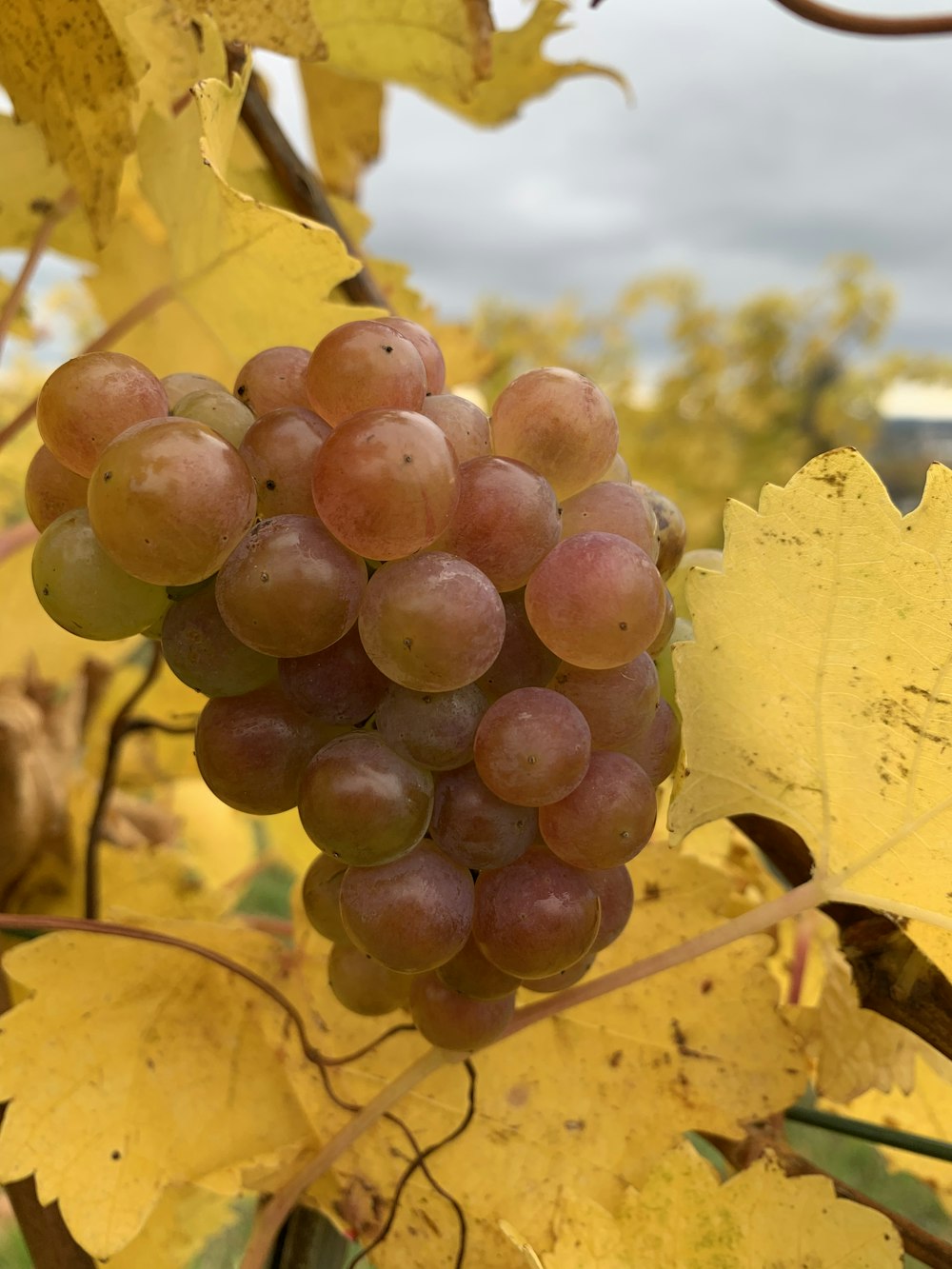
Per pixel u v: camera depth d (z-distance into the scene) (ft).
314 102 0.92
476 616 0.36
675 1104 0.53
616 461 0.46
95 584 0.39
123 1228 0.49
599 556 0.38
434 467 0.35
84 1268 0.57
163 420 0.36
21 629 0.88
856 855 0.49
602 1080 0.53
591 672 0.41
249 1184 0.52
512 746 0.37
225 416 0.40
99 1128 0.51
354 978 0.47
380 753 0.38
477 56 0.64
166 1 0.54
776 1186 0.48
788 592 0.44
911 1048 0.59
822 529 0.43
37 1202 0.56
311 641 0.36
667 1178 0.48
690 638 0.51
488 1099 0.53
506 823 0.39
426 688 0.36
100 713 1.06
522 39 0.75
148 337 0.79
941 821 0.46
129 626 0.40
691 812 0.50
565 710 0.38
